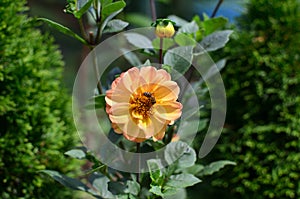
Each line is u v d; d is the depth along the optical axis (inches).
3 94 30.5
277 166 35.4
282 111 35.8
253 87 37.3
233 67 37.9
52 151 31.7
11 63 30.6
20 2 32.3
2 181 31.0
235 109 38.1
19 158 30.5
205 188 37.7
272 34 37.1
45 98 32.0
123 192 26.1
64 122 34.2
